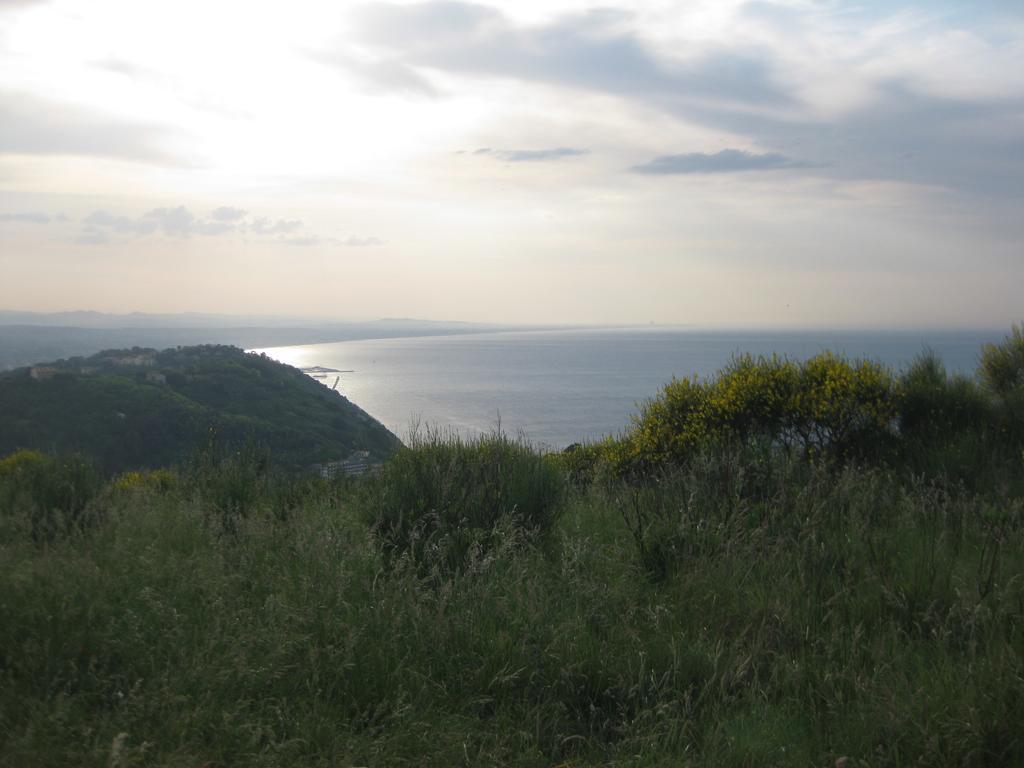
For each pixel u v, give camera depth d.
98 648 3.46
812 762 2.88
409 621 3.73
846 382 7.86
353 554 4.41
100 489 6.44
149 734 2.87
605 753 3.04
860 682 3.26
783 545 4.73
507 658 3.51
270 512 5.89
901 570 4.42
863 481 5.84
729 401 8.14
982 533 4.97
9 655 3.35
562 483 6.09
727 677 3.42
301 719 3.03
